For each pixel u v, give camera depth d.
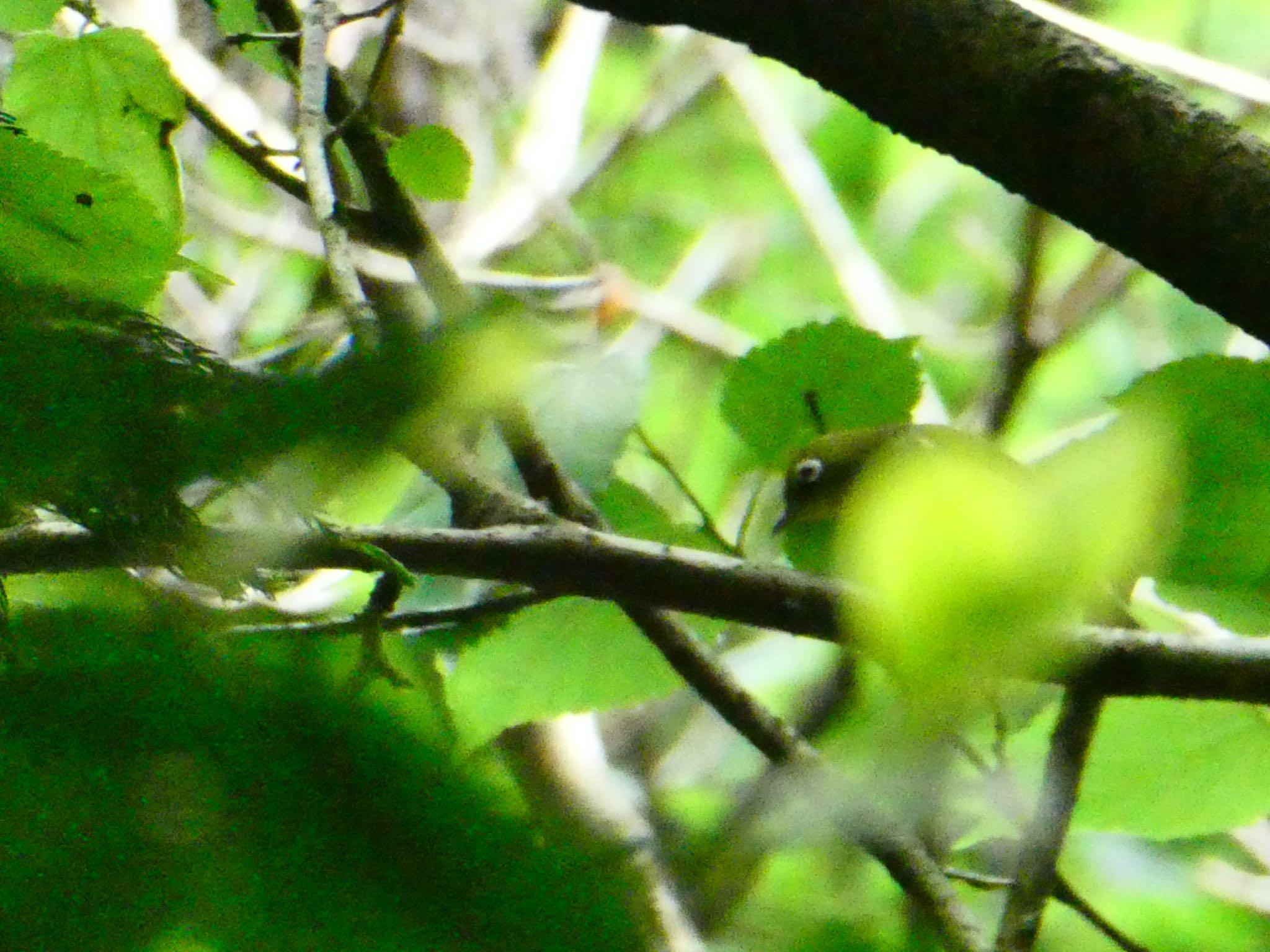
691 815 3.63
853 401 3.69
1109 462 1.68
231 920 1.57
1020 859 3.60
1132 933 3.87
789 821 2.49
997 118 3.63
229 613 2.25
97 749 1.63
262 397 1.71
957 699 1.71
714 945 1.89
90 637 1.76
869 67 3.64
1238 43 6.86
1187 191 3.62
